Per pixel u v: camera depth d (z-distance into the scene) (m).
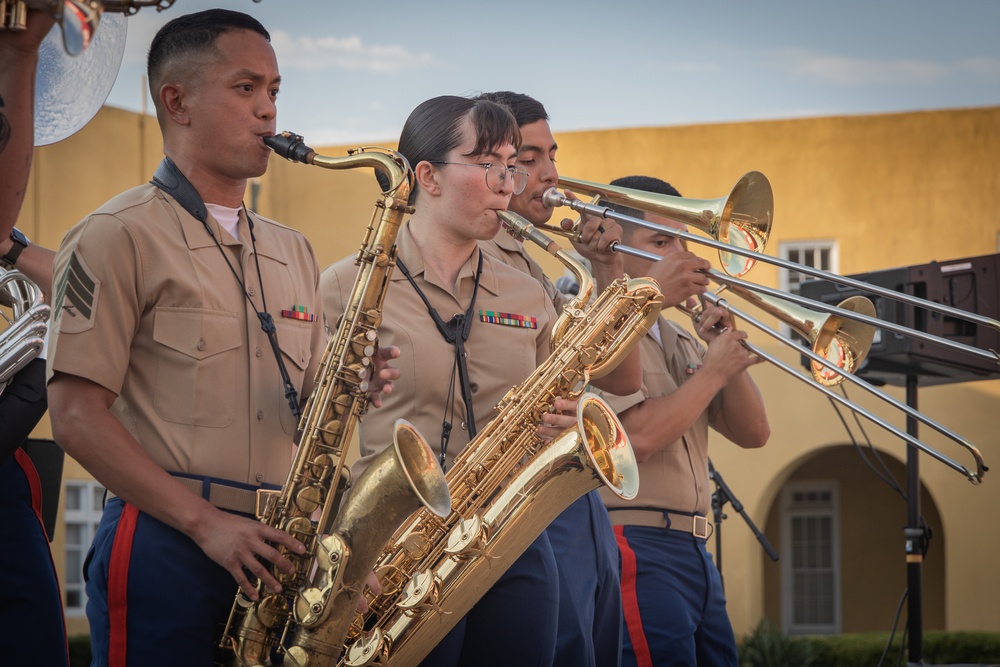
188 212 3.51
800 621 20.80
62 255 3.37
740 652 16.77
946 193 17.66
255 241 3.64
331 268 4.22
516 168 4.27
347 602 3.40
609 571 4.40
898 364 7.24
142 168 16.53
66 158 15.84
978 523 16.77
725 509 17.33
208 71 3.52
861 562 20.66
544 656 3.93
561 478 3.84
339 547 3.34
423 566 3.90
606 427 4.01
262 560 3.38
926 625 20.23
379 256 3.64
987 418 16.77
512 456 4.08
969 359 7.08
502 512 3.79
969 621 16.72
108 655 3.26
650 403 5.03
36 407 3.91
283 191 18.33
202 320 3.42
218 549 3.21
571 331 4.28
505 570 3.86
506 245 4.83
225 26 3.56
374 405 3.66
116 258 3.33
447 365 4.08
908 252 17.72
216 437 3.40
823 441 17.06
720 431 5.75
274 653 3.44
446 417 4.07
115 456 3.21
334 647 3.41
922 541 7.05
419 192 4.26
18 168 2.85
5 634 3.94
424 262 4.20
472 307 4.21
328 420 3.56
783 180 18.00
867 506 20.72
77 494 16.42
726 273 4.71
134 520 3.31
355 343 3.60
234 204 3.65
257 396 3.51
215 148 3.53
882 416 16.91
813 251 17.94
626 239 5.41
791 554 20.89
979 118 17.58
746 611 17.12
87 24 2.45
